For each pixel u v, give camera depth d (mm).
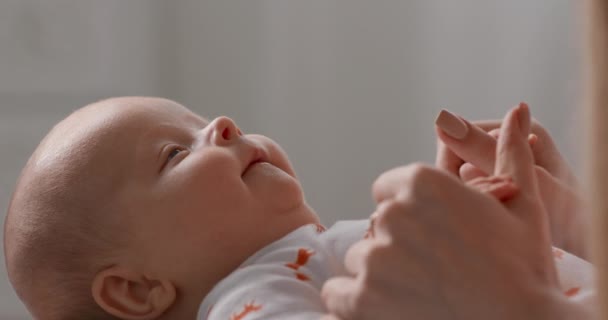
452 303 536
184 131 1093
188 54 2600
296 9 2529
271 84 2557
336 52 2525
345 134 2547
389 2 2494
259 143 1104
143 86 2527
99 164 1051
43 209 1069
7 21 2326
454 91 2447
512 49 2355
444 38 2453
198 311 980
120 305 1033
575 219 997
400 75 2508
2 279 2270
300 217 1058
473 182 643
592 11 364
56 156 1083
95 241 1035
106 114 1106
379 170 2545
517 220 572
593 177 361
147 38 2523
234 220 1010
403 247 547
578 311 549
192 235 1003
